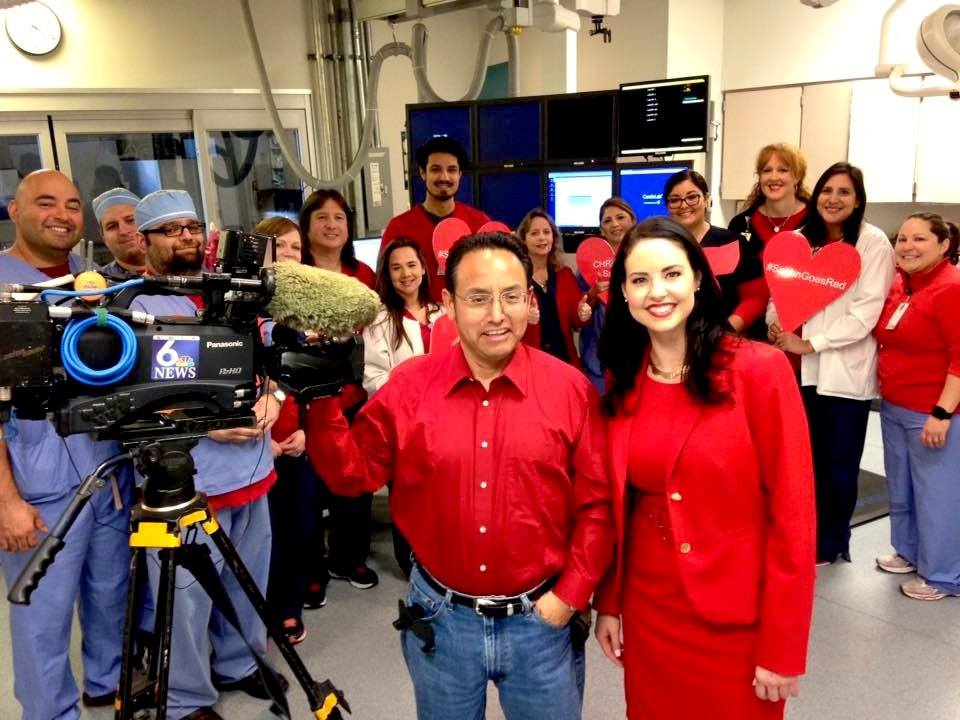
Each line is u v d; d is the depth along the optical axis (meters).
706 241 2.81
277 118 4.68
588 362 3.42
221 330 1.12
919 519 2.63
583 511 1.33
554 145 4.09
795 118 5.22
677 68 5.31
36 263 1.99
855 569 2.84
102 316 1.02
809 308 2.46
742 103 5.52
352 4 5.18
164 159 4.77
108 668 2.10
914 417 2.58
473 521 1.26
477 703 1.37
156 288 1.08
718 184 5.79
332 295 1.17
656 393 1.33
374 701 2.15
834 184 2.50
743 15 5.48
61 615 1.85
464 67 6.56
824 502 2.79
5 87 4.09
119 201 2.66
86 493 1.05
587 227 4.10
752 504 1.29
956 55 2.90
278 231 2.53
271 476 2.04
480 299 1.19
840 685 2.17
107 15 4.40
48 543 1.02
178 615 1.87
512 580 1.28
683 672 1.35
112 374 1.02
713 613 1.29
